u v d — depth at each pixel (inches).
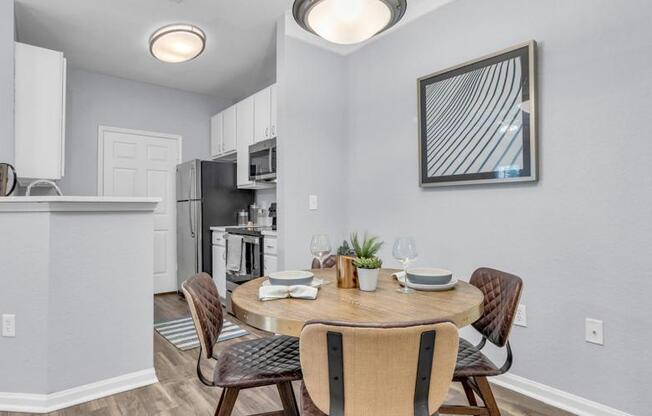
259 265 133.6
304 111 122.2
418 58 108.2
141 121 179.2
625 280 69.0
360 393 36.4
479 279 66.9
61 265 78.5
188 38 118.8
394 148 115.7
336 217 130.0
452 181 97.3
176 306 161.9
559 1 78.0
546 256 80.0
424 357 35.9
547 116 79.9
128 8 114.2
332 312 47.3
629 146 68.7
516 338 84.5
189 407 78.2
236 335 122.7
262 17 119.8
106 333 83.7
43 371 76.5
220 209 172.7
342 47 129.8
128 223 87.6
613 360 70.4
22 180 121.4
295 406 58.5
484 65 90.1
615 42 70.3
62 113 118.3
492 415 56.6
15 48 110.2
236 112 171.0
